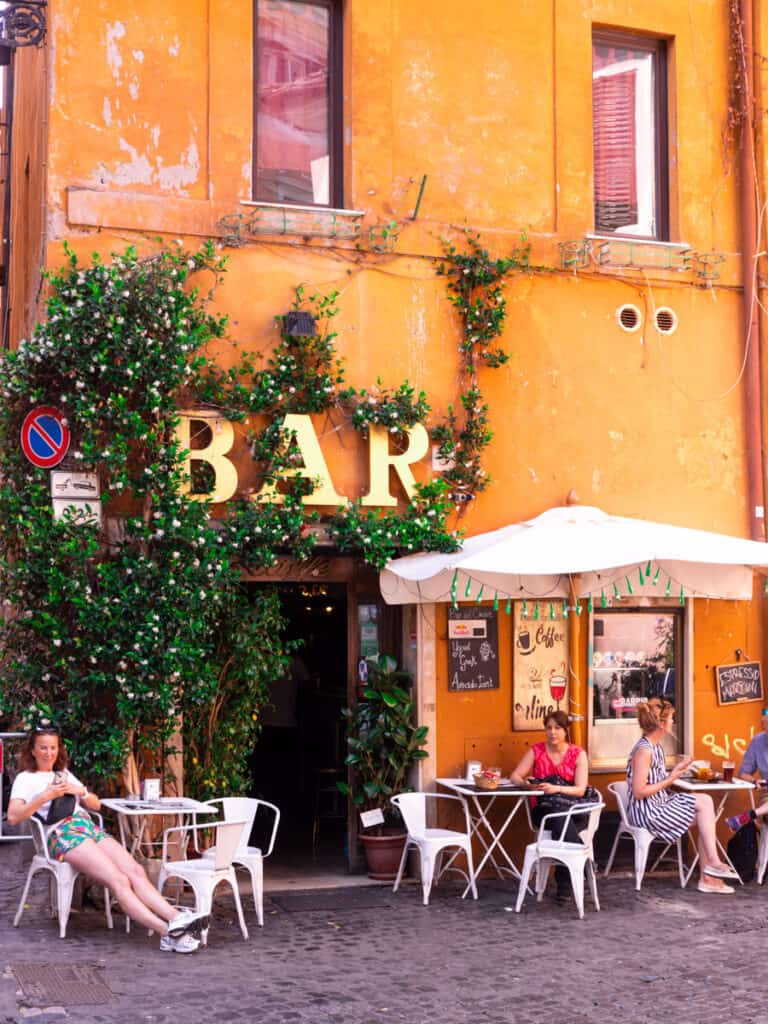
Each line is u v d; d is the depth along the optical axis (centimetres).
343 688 1320
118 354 921
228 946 824
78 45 985
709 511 1166
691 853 1121
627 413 1141
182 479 946
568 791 980
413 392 1057
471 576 1026
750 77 1196
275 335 1023
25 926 856
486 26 1114
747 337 1185
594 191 1165
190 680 933
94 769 896
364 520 1016
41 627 904
